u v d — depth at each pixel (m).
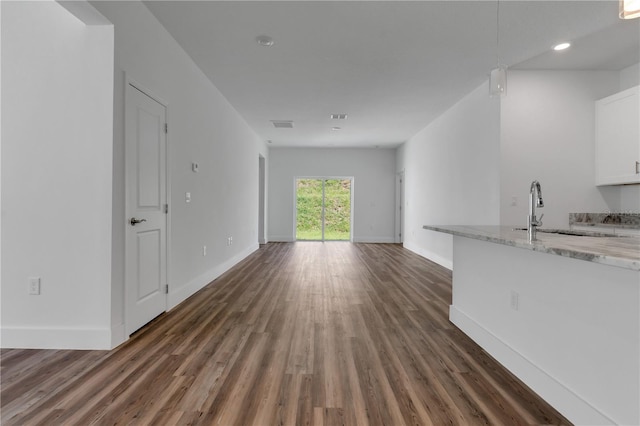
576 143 4.15
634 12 1.47
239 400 1.80
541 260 1.89
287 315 3.21
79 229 2.40
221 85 4.65
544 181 4.14
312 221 9.84
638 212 3.95
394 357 2.34
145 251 2.88
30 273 2.43
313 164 9.66
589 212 4.15
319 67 4.06
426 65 3.99
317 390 1.91
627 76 4.05
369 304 3.58
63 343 2.41
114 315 2.45
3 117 2.42
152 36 2.96
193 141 3.94
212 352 2.39
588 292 1.57
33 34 2.42
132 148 2.64
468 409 1.74
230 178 5.55
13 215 2.42
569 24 3.11
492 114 4.29
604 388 1.48
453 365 2.23
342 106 5.60
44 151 2.41
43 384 1.94
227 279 4.76
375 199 9.70
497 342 2.29
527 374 1.97
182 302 3.62
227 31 3.25
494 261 2.38
